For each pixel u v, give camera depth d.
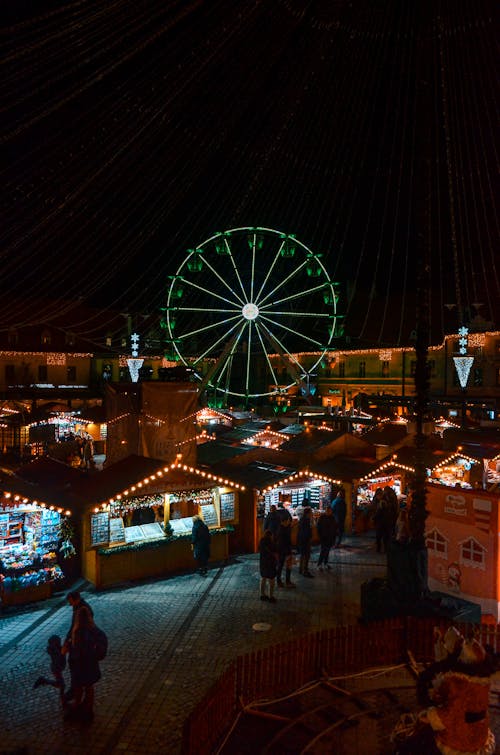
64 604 10.87
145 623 9.95
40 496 11.73
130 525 13.71
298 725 6.54
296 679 7.35
